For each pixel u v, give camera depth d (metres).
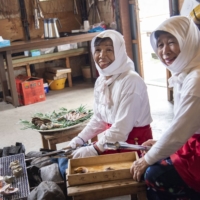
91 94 5.68
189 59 1.80
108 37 2.29
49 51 6.09
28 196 1.91
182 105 1.70
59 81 6.14
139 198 1.80
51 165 2.33
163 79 6.10
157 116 4.30
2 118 4.86
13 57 5.95
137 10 5.61
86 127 2.53
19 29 6.18
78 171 1.87
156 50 2.01
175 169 1.77
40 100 5.52
